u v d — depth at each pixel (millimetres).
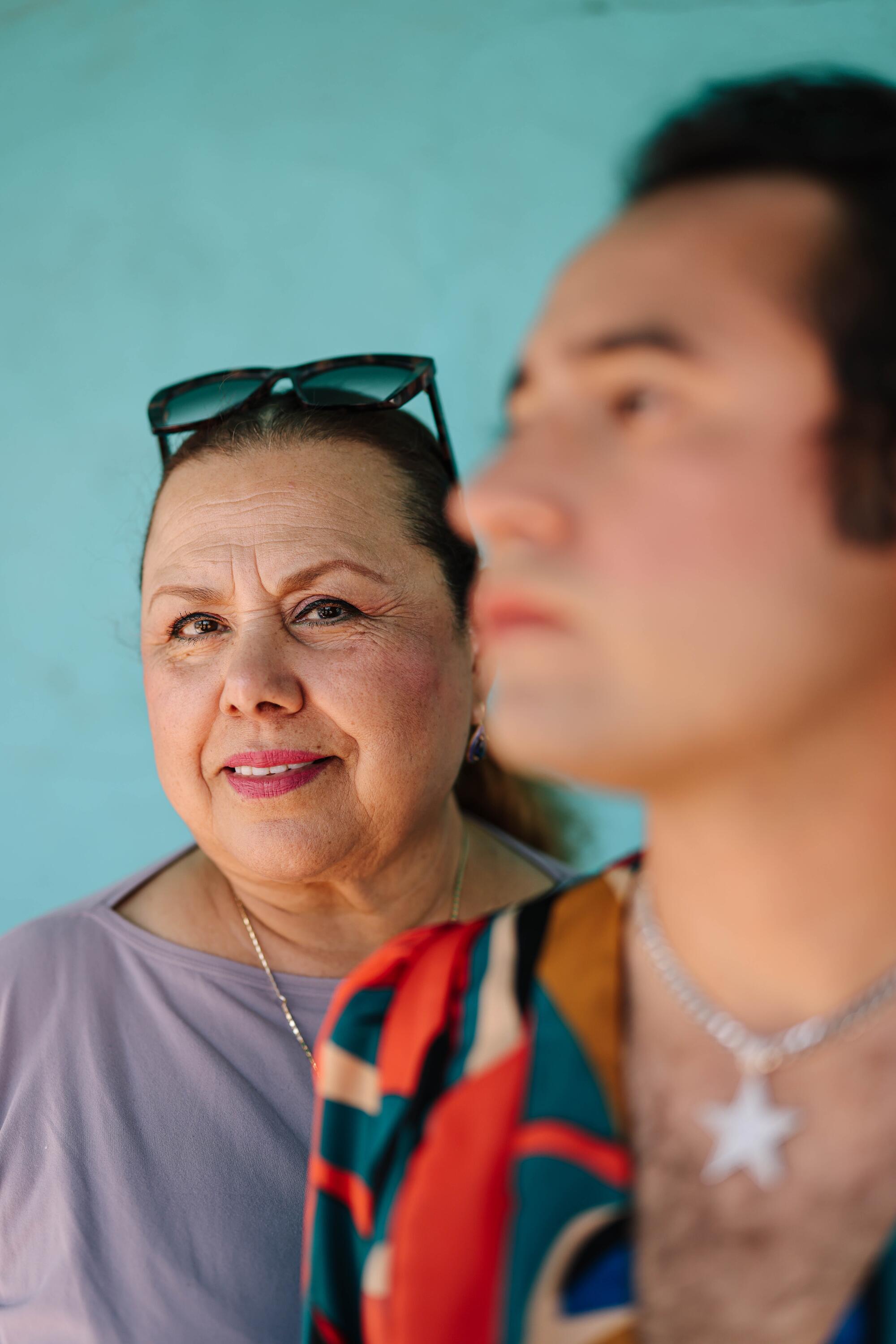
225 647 1331
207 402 1433
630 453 467
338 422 1384
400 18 2305
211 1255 1227
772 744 459
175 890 1519
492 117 2297
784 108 497
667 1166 518
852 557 450
